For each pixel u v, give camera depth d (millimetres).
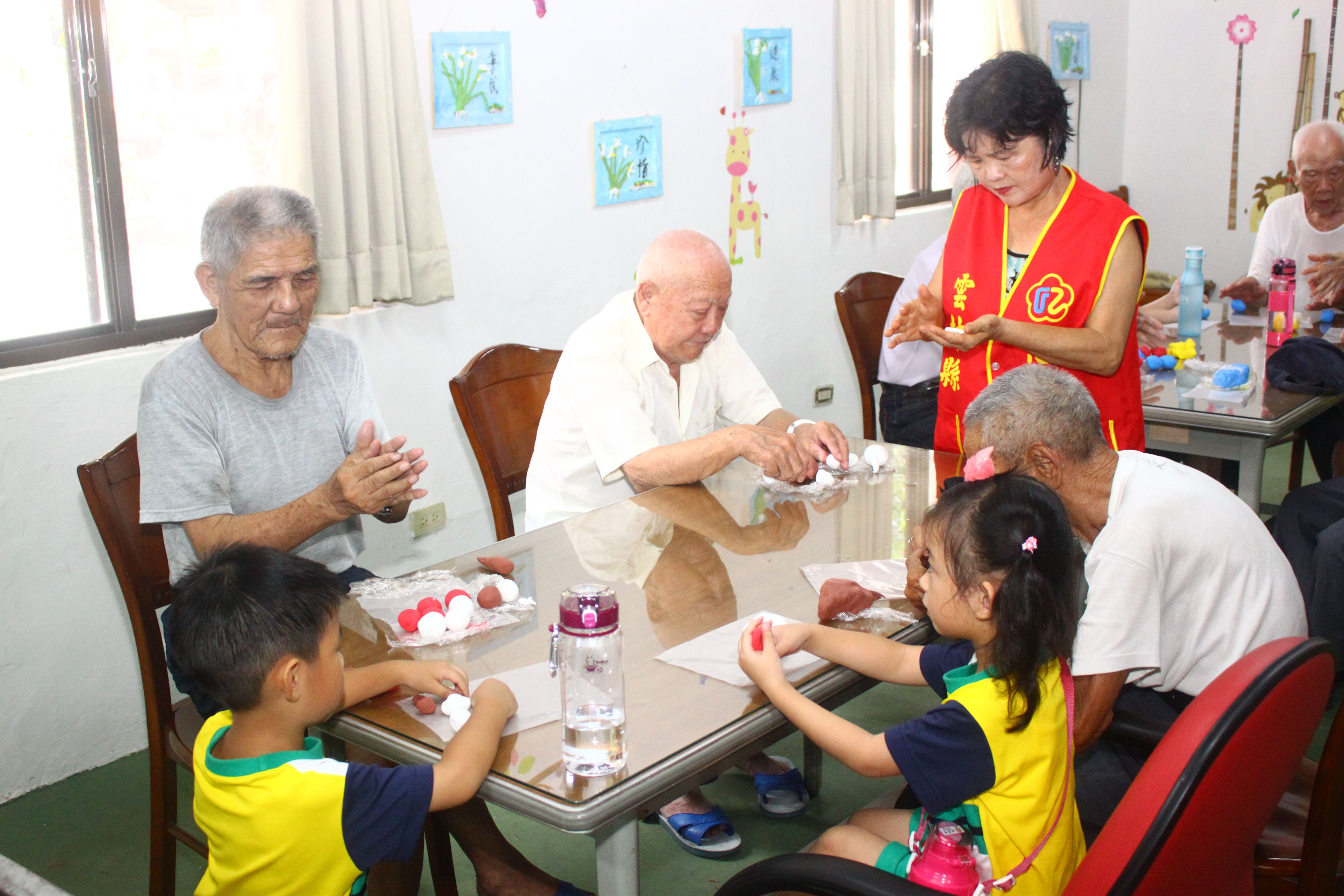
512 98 2984
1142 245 2053
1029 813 1145
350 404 1892
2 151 2232
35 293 2314
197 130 2527
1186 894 1051
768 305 3896
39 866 2072
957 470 2086
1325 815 1286
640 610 1470
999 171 2010
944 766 1142
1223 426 2326
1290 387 2506
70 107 2301
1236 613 1433
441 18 2785
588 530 1791
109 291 2389
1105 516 1415
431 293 2803
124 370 2344
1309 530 2469
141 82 2418
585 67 3154
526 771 1081
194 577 1199
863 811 1388
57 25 2256
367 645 1382
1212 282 4516
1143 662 1313
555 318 3219
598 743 1102
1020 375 1436
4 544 2215
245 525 1620
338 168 2529
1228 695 987
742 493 1967
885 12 3920
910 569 1479
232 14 2533
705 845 2031
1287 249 3504
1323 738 2393
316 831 1108
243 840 1136
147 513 1624
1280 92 4992
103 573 2375
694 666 1297
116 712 2453
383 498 1575
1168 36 5266
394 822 1089
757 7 3611
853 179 3982
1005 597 1127
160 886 1758
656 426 2145
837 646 1318
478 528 3111
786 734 1235
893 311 3029
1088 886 1003
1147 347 2865
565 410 2057
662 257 1957
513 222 3057
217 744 1221
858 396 4336
